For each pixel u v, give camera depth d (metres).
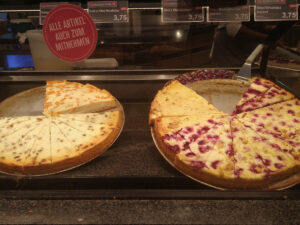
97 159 0.42
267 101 0.55
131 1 0.45
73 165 0.41
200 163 0.40
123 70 0.63
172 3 0.43
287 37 0.65
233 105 0.54
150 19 0.67
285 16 0.44
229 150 0.44
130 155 0.43
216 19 0.44
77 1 0.44
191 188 0.37
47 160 0.41
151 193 0.34
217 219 0.31
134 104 0.55
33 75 0.61
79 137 0.46
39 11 0.44
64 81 0.60
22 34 0.59
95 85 0.60
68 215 0.32
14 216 0.32
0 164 0.40
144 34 0.68
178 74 0.63
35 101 0.55
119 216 0.32
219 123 0.50
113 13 0.43
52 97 0.56
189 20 0.44
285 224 0.31
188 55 0.72
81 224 0.31
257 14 0.43
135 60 0.70
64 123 0.50
